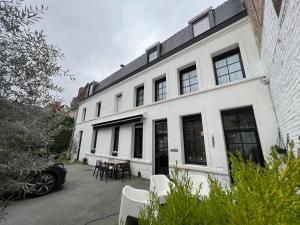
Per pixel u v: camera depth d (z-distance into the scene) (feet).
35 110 4.45
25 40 4.14
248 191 3.07
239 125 17.71
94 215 12.89
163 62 27.35
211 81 20.56
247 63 17.74
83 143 45.32
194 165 20.21
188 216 3.66
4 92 3.86
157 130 26.63
